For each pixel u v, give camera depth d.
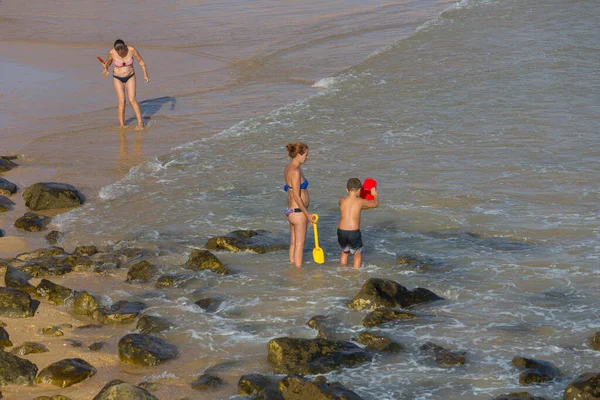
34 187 18.38
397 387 10.22
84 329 12.40
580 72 28.20
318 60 32.91
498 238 15.51
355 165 20.25
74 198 18.30
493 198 17.58
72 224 17.14
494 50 32.09
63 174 20.39
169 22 42.88
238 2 48.06
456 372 10.55
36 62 34.38
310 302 13.02
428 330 11.85
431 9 42.28
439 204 17.39
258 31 39.34
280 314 12.62
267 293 13.46
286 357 10.84
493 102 25.33
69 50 36.69
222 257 15.18
